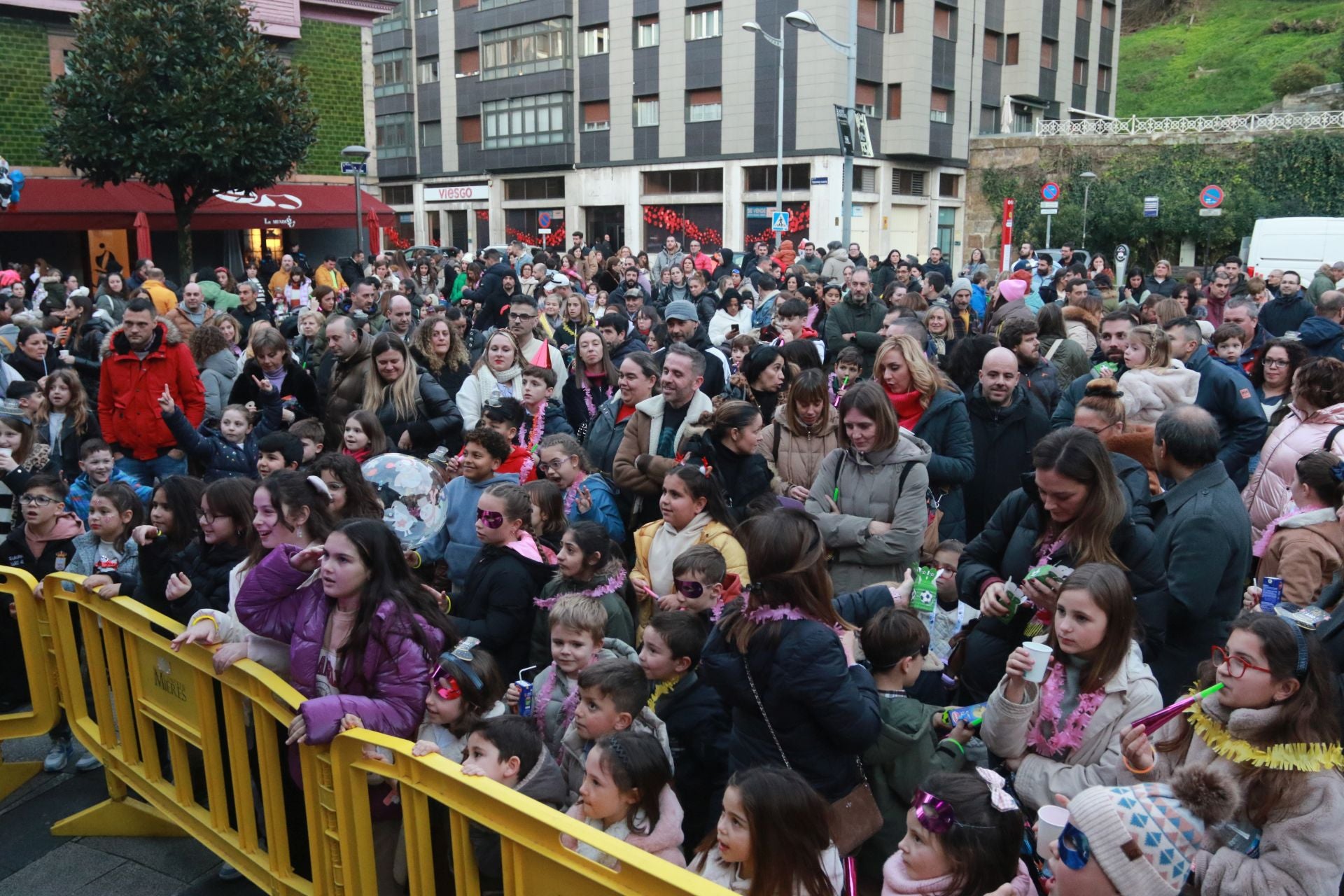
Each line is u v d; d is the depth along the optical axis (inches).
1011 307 355.6
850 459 175.3
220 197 980.6
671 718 135.7
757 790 97.9
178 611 161.2
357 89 1053.8
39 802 173.5
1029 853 107.0
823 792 113.3
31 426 246.7
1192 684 133.4
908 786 121.0
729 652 115.1
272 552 135.7
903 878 93.9
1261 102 2010.3
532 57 1609.3
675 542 167.8
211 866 153.7
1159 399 226.7
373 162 1818.4
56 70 882.1
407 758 107.8
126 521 185.8
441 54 1754.4
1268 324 420.5
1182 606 139.0
